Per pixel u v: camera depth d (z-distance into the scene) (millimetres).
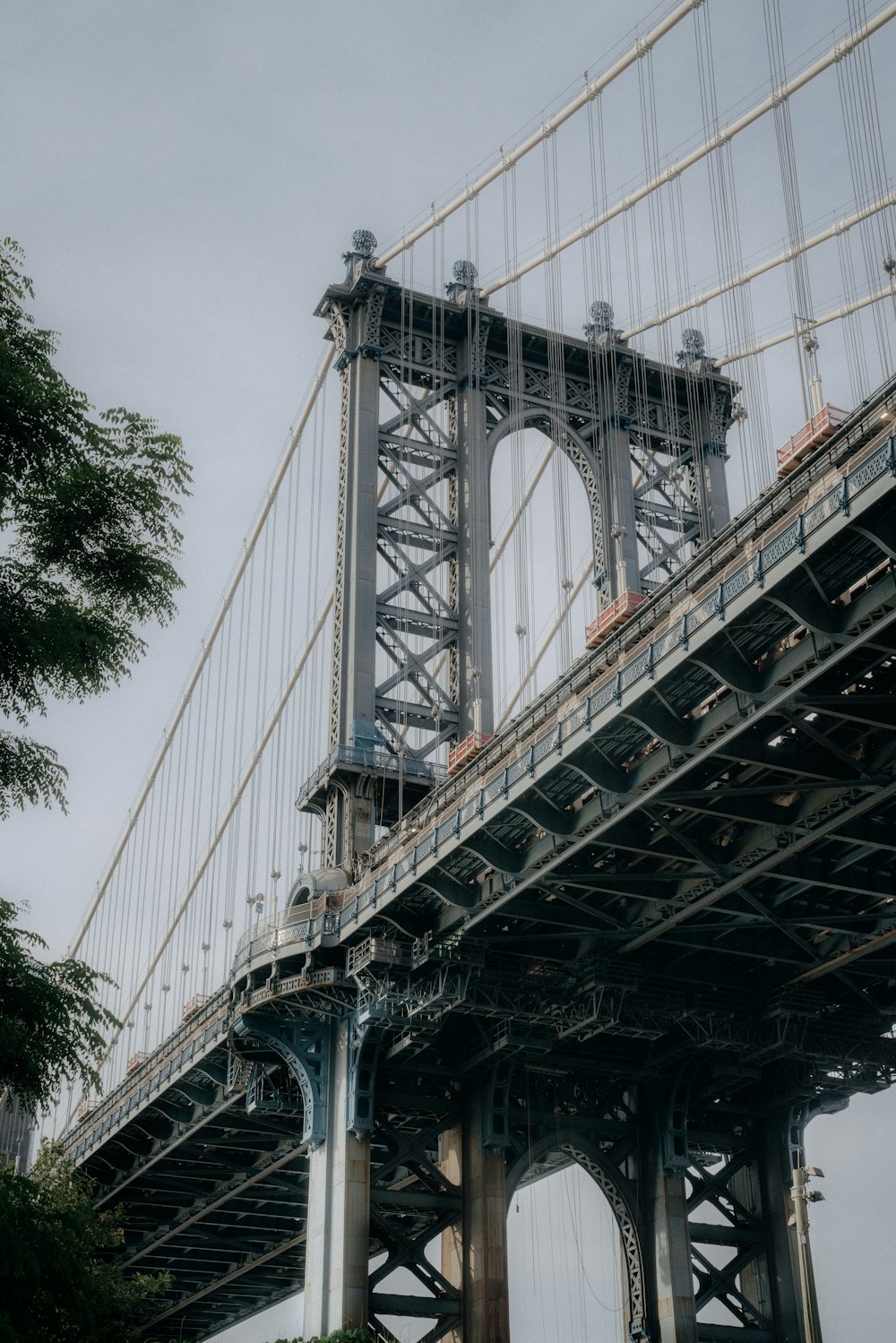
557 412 95062
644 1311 79938
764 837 61750
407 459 91188
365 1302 73688
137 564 27828
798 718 54188
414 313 94188
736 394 100125
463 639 87625
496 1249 76688
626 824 64062
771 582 48812
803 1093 82812
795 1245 82375
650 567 94688
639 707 55875
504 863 66188
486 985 73250
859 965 74625
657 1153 82188
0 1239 23266
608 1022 72375
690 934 71312
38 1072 25469
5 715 26203
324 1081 79000
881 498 45250
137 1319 86188
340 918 76312
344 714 83812
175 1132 99875
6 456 26984
